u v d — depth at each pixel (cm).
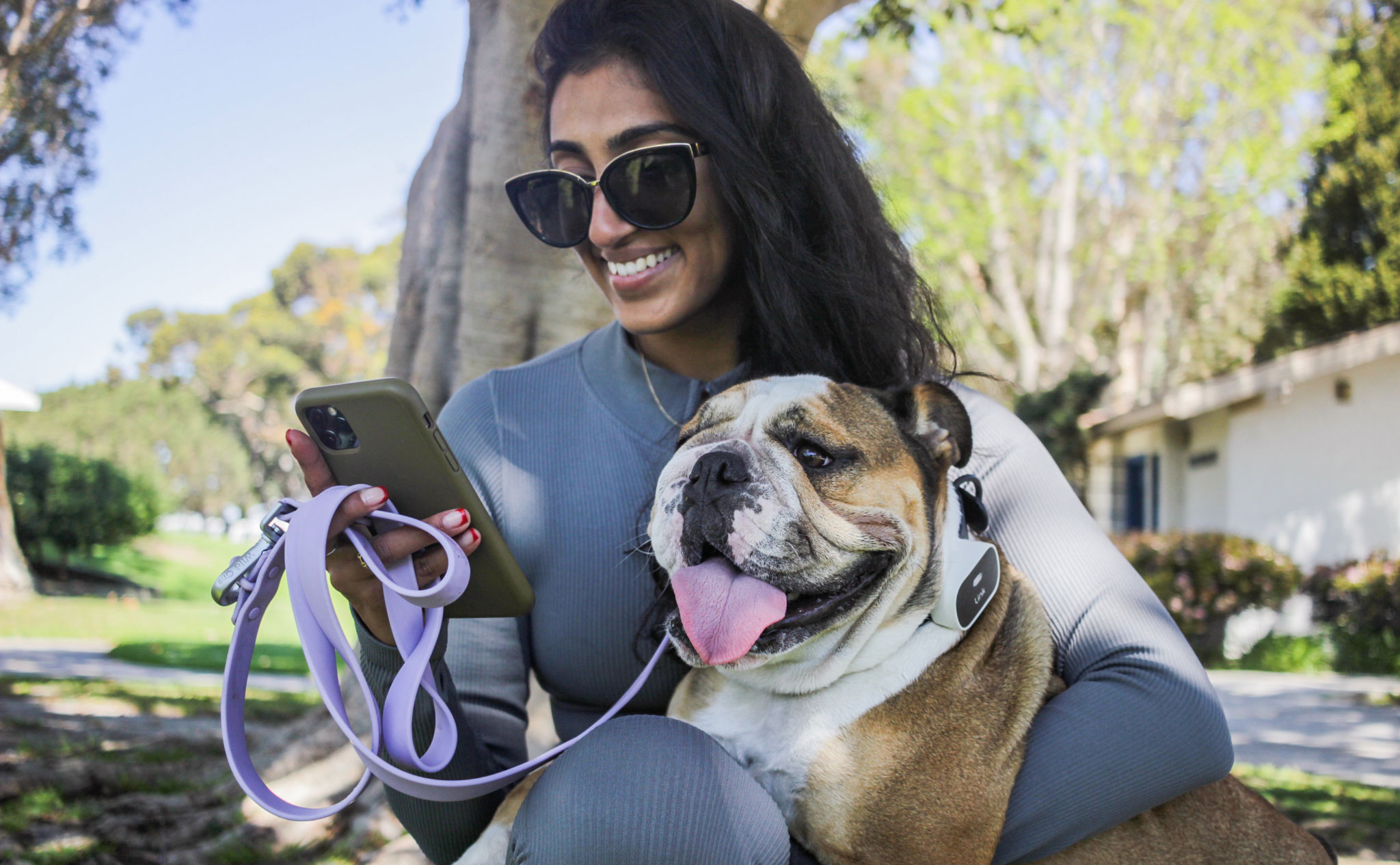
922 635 202
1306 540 1531
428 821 200
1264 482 1577
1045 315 2175
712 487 190
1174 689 193
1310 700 990
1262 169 2088
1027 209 2231
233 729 161
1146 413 1603
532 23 453
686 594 189
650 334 231
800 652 200
